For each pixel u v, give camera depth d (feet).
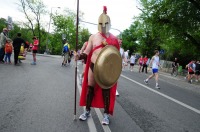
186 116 21.83
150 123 18.08
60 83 31.48
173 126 18.06
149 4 83.41
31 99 21.31
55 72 43.75
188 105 27.68
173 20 80.38
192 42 83.15
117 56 16.07
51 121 15.98
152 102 26.37
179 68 103.71
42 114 17.30
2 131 13.66
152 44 153.89
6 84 26.96
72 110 19.03
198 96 39.37
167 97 31.53
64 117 17.10
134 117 19.26
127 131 15.65
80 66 65.87
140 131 15.97
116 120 17.92
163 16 81.92
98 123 16.58
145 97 28.99
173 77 85.61
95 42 16.19
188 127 18.29
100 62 15.39
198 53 86.28
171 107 25.05
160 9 80.69
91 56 16.46
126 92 31.12
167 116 20.89
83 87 16.99
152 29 87.66
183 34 81.87
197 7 75.15
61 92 25.66
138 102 25.35
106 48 15.72
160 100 28.43
